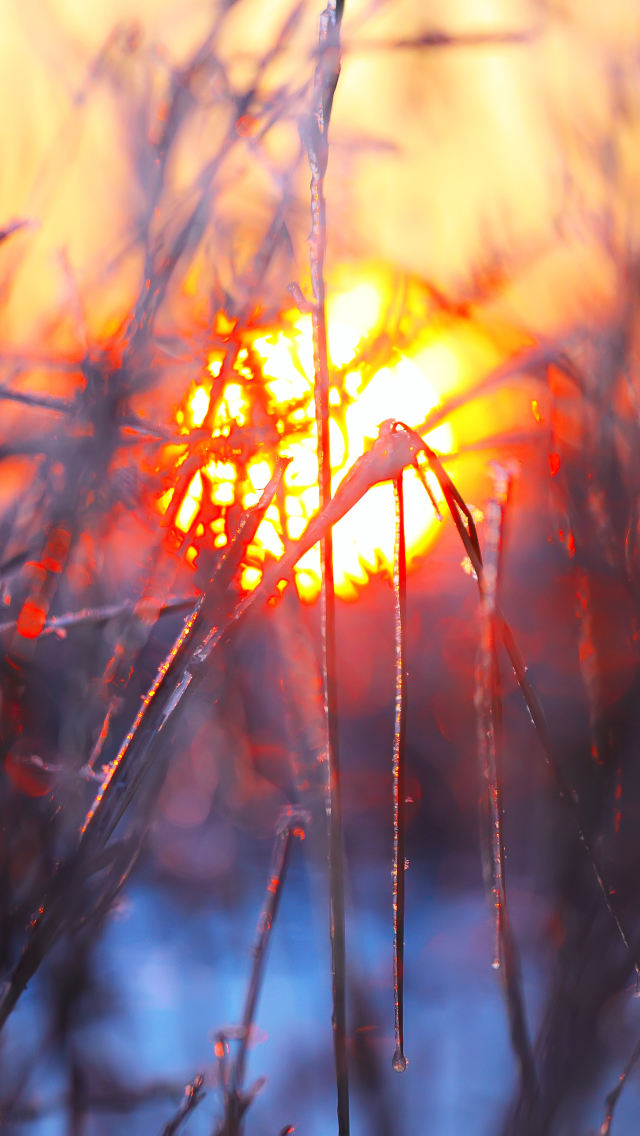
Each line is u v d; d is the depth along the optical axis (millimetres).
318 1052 1029
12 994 885
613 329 933
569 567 922
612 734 907
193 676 876
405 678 874
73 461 919
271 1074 1020
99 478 923
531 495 933
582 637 914
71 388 940
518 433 926
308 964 1103
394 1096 976
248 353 913
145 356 919
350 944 986
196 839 1080
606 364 930
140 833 893
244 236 932
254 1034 1014
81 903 896
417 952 1225
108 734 923
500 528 890
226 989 1072
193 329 923
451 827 1639
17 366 940
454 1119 964
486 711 899
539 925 957
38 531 924
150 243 924
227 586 880
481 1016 1041
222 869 1103
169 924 1085
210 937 1101
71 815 912
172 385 929
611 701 907
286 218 932
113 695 916
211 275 928
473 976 1150
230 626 872
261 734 959
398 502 869
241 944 1102
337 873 870
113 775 884
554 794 914
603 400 928
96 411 917
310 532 868
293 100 908
